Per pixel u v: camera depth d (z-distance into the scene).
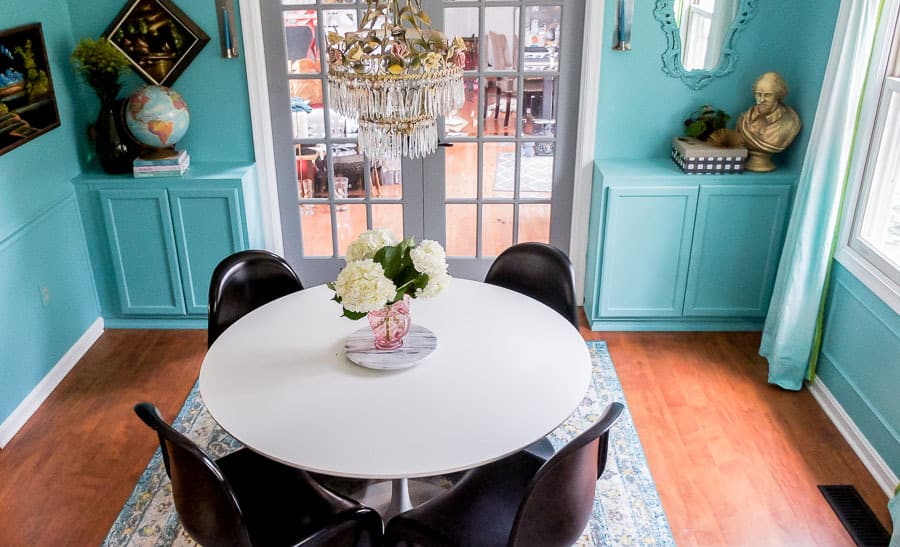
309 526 2.21
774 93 3.60
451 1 3.83
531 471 2.42
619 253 3.88
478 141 4.10
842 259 3.27
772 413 3.41
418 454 2.07
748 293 3.95
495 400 2.29
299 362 2.50
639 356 3.85
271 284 3.08
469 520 2.24
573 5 3.82
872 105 3.06
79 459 3.14
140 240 3.92
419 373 2.43
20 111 3.31
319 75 3.99
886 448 2.96
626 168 3.85
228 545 2.11
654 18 3.79
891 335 2.91
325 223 4.35
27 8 3.42
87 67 3.63
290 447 2.10
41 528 2.79
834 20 3.38
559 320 2.76
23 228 3.36
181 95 3.97
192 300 4.06
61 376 3.68
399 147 2.27
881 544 2.68
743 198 3.73
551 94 4.02
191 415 3.41
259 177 4.14
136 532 2.77
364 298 2.26
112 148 3.82
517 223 4.32
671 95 3.94
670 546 2.68
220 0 3.78
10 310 3.28
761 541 2.71
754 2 3.73
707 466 3.07
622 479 3.01
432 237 4.36
